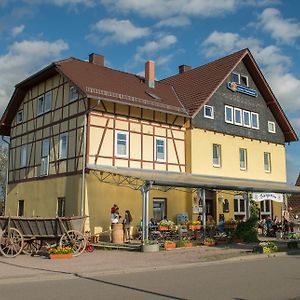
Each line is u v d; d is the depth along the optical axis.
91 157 24.88
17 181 31.64
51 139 28.31
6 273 12.89
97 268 14.14
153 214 27.45
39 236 18.36
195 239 24.38
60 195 26.52
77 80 25.84
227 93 32.28
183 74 36.22
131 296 9.47
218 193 30.91
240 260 17.00
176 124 29.17
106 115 25.83
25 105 32.12
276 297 9.31
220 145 31.16
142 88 30.09
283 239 27.41
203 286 10.77
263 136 34.53
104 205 25.17
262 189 25.95
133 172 24.00
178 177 25.00
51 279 12.17
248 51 33.53
